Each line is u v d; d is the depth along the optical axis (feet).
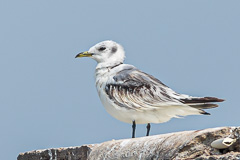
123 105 48.73
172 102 46.47
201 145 29.81
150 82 49.01
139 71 50.80
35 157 47.62
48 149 46.44
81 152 42.93
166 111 47.52
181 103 45.96
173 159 30.35
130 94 48.57
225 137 29.45
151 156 32.83
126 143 36.65
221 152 29.27
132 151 35.04
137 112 48.24
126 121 49.83
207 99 44.65
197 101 45.21
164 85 49.08
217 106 45.09
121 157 35.91
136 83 48.96
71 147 44.21
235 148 28.96
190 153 29.84
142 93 48.21
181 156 30.01
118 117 49.96
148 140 34.42
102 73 51.67
